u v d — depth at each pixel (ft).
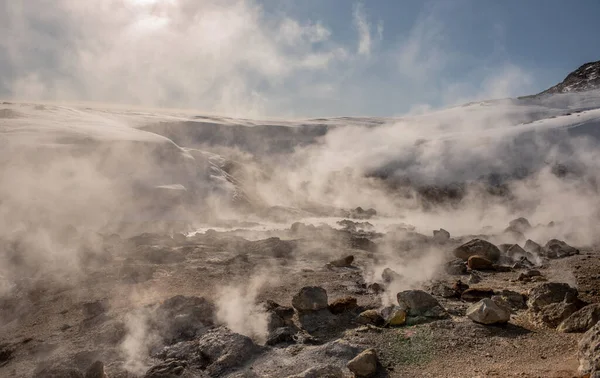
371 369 18.56
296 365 20.02
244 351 21.63
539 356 18.79
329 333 24.17
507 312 23.08
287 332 23.67
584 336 16.89
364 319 24.85
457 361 19.20
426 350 20.52
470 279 34.45
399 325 23.97
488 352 19.79
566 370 16.43
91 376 18.78
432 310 24.82
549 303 23.75
